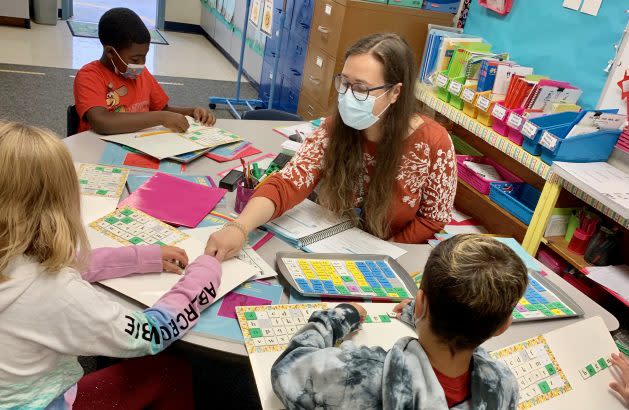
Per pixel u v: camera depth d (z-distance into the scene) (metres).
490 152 3.00
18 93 4.07
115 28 2.00
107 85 2.11
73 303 0.89
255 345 1.08
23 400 0.93
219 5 6.16
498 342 1.24
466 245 0.84
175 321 1.07
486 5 3.02
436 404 0.77
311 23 3.66
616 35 2.29
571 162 2.21
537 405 1.11
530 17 2.76
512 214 2.55
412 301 1.24
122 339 0.96
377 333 1.16
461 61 2.75
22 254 0.86
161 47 6.08
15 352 0.88
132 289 1.16
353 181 1.65
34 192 0.84
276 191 1.53
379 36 1.52
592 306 1.46
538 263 1.61
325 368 0.85
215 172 1.84
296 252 1.42
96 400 1.13
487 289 0.77
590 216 2.24
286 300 1.25
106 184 1.59
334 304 1.25
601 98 2.39
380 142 1.58
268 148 2.12
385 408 0.79
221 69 5.72
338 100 1.56
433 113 3.07
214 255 1.30
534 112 2.35
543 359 1.20
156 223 1.42
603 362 1.24
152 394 1.18
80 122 2.12
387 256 1.47
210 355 1.08
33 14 6.06
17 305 0.85
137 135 1.99
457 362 0.83
